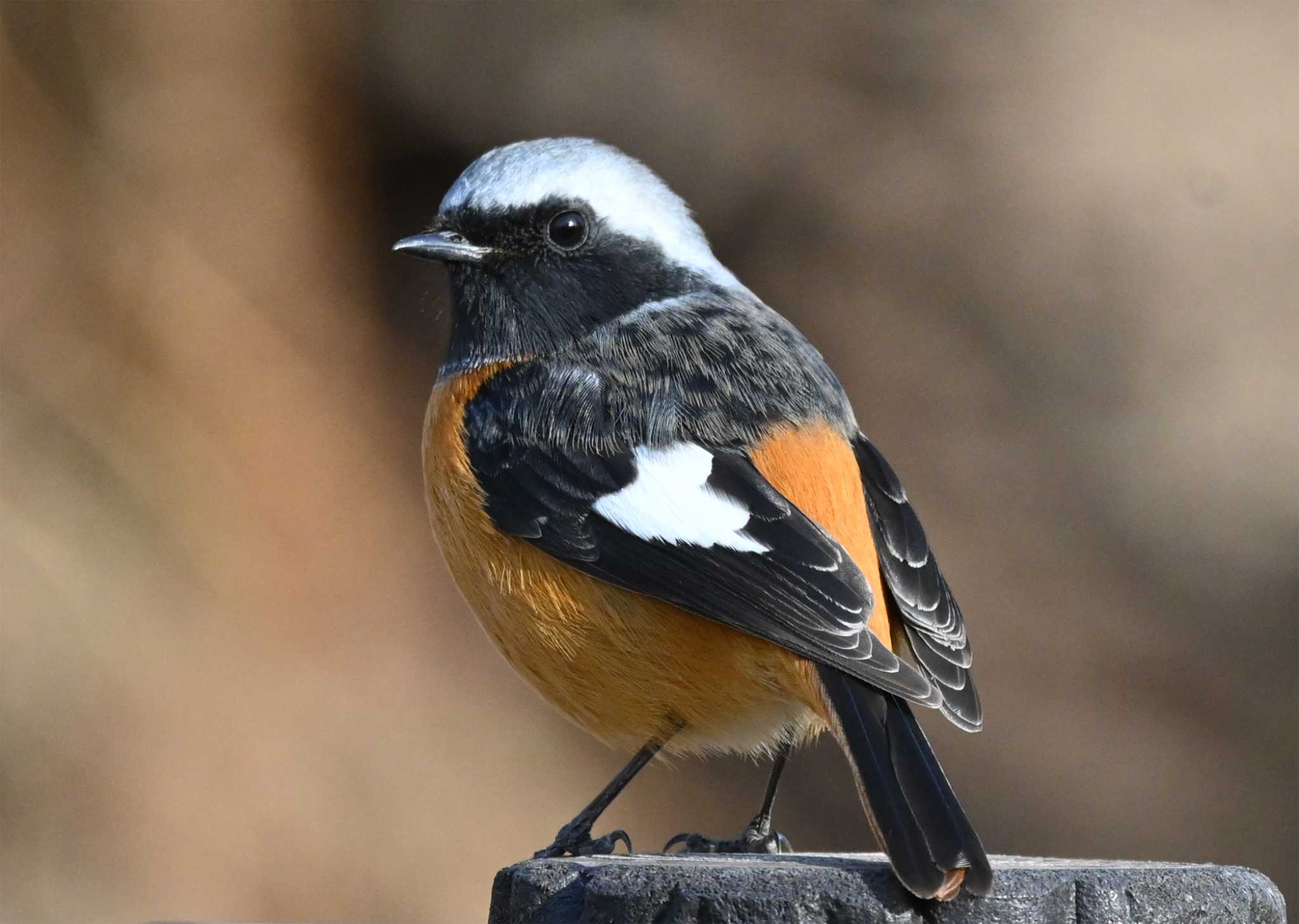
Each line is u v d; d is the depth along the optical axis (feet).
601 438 21.79
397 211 57.82
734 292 24.54
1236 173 50.65
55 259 54.54
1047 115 51.24
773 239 52.16
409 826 47.67
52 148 56.03
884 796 16.96
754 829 22.61
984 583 50.14
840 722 18.52
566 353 23.29
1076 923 15.08
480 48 55.83
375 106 57.82
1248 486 50.24
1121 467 50.65
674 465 21.27
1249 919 15.49
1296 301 50.26
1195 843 47.75
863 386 51.19
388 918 46.44
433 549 53.06
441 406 23.45
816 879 15.06
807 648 19.35
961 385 51.16
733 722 21.34
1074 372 50.96
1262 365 50.39
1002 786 48.78
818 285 51.80
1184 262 50.70
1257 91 50.72
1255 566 50.06
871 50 52.01
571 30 54.75
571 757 49.55
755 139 52.24
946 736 49.49
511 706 50.37
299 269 56.59
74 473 51.72
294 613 51.01
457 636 51.57
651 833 48.01
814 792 49.39
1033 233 51.24
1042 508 50.65
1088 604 50.08
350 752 48.60
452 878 46.98
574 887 15.83
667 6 53.83
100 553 50.42
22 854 46.29
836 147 51.93
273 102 57.67
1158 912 15.20
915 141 51.70
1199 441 50.57
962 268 51.42
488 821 47.96
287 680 49.70
